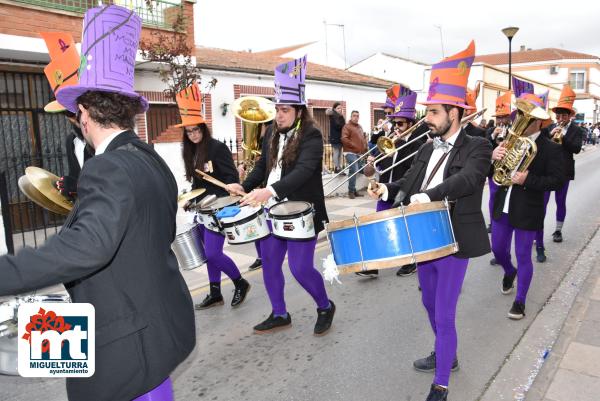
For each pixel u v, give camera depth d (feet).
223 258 15.17
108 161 5.18
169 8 33.53
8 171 25.91
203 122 14.38
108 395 5.33
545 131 16.89
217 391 10.84
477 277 17.99
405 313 14.88
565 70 172.35
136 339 5.38
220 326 14.43
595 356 11.19
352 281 18.26
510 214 13.83
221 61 42.96
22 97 27.14
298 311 15.34
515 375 10.93
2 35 23.65
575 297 15.34
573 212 30.07
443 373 9.56
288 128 12.42
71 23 27.14
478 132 21.02
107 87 5.57
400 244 8.55
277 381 11.17
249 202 11.37
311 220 12.23
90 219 4.75
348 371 11.48
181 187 30.12
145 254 5.41
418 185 10.41
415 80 90.33
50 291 14.21
